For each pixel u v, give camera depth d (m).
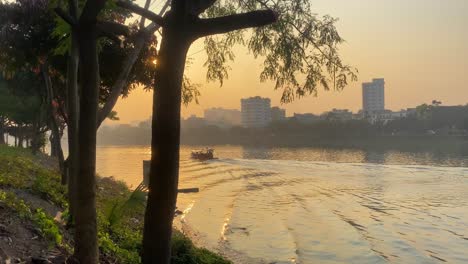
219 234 31.05
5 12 16.91
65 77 18.95
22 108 38.97
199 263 13.96
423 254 27.36
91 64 6.43
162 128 5.08
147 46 15.48
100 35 6.42
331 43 6.84
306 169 93.62
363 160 125.00
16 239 8.01
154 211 5.10
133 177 70.75
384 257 26.47
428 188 61.16
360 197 52.78
